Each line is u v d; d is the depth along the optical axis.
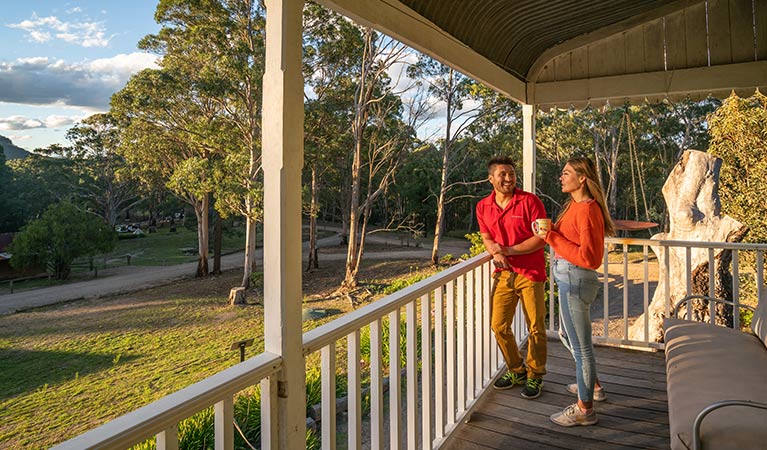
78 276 30.47
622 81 4.04
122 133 25.61
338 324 1.58
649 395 2.86
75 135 42.62
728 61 3.78
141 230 54.81
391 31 2.13
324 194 35.97
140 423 0.90
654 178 28.36
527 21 3.20
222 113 22.22
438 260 25.09
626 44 4.03
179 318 19.11
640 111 26.02
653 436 2.38
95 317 19.77
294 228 1.42
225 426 1.15
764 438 1.40
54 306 22.11
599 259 2.28
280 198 1.38
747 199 9.84
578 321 2.40
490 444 2.35
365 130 23.03
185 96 22.09
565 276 2.40
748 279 9.71
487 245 2.79
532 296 2.73
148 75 21.34
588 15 3.46
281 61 1.38
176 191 25.53
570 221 2.33
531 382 2.85
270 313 1.39
